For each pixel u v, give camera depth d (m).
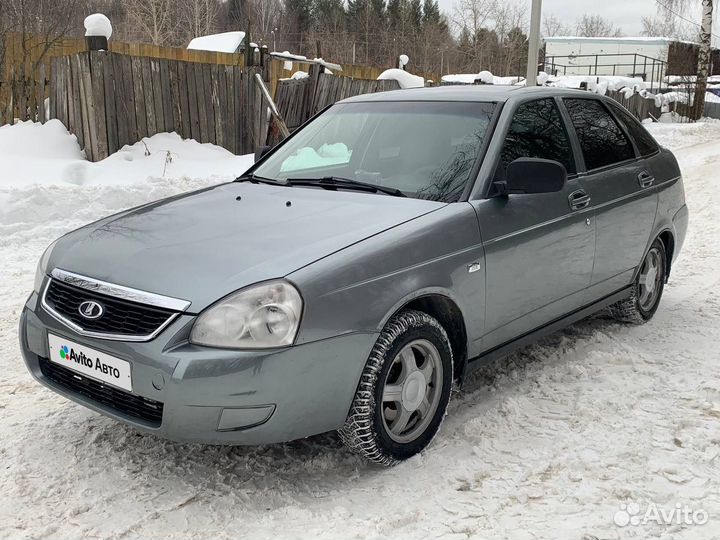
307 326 2.77
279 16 58.84
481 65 48.03
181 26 40.00
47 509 2.84
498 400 3.89
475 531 2.71
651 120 30.14
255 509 2.87
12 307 5.36
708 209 9.76
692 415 3.67
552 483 3.04
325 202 3.59
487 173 3.66
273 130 11.63
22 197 7.67
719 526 2.73
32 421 3.59
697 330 5.03
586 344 4.70
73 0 11.97
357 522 2.76
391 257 3.07
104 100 9.98
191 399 2.67
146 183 8.80
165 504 2.88
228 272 2.85
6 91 10.51
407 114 4.19
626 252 4.70
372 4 60.53
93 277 3.02
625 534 2.69
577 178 4.25
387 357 3.03
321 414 2.88
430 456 3.27
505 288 3.64
